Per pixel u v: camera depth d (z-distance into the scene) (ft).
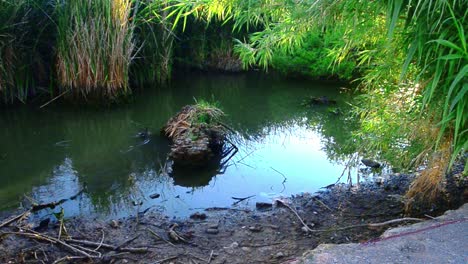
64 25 26.02
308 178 17.84
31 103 26.86
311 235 13.53
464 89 7.99
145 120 24.85
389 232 10.46
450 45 8.14
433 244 9.64
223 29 36.83
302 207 15.35
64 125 23.80
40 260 12.10
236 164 19.24
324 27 11.90
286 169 18.74
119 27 26.63
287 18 11.83
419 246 9.57
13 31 25.82
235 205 15.70
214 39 37.50
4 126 23.47
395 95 12.60
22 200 15.72
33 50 27.14
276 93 31.35
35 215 14.71
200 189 16.97
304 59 33.24
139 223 14.28
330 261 9.24
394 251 9.45
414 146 13.03
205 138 19.75
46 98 27.55
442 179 12.56
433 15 8.86
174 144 19.90
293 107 27.99
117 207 15.40
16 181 17.28
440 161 12.13
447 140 11.64
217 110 22.36
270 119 25.68
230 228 14.07
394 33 10.99
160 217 14.71
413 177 16.93
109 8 25.89
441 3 8.25
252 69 37.88
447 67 9.27
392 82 12.65
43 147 20.79
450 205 14.20
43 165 18.84
